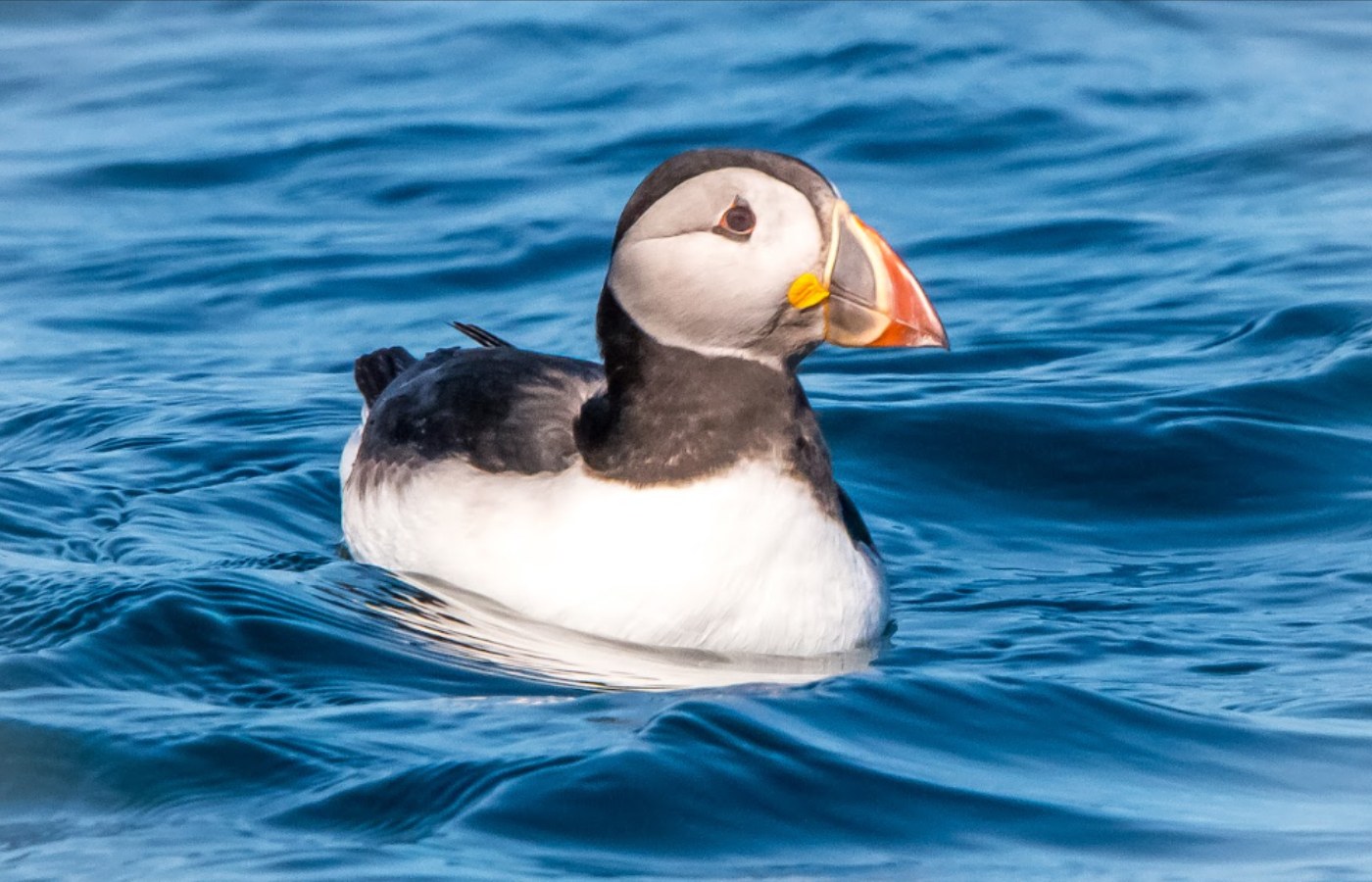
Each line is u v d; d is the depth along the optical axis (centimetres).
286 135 2128
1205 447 1266
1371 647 955
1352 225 1748
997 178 1953
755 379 936
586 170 1997
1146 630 988
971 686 866
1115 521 1198
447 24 2548
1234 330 1505
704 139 2077
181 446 1281
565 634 939
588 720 806
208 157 2062
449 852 684
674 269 920
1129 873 699
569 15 2552
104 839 697
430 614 948
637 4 2597
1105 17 2489
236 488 1190
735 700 823
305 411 1373
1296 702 875
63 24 2620
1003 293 1633
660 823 715
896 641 973
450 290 1703
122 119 2216
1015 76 2242
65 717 797
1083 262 1702
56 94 2320
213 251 1792
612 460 941
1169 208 1838
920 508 1214
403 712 816
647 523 929
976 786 770
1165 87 2209
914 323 918
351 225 1859
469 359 1080
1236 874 700
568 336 1577
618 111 2186
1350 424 1308
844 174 1972
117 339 1591
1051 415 1309
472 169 2009
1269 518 1189
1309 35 2419
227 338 1598
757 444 934
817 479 956
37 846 693
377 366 1252
